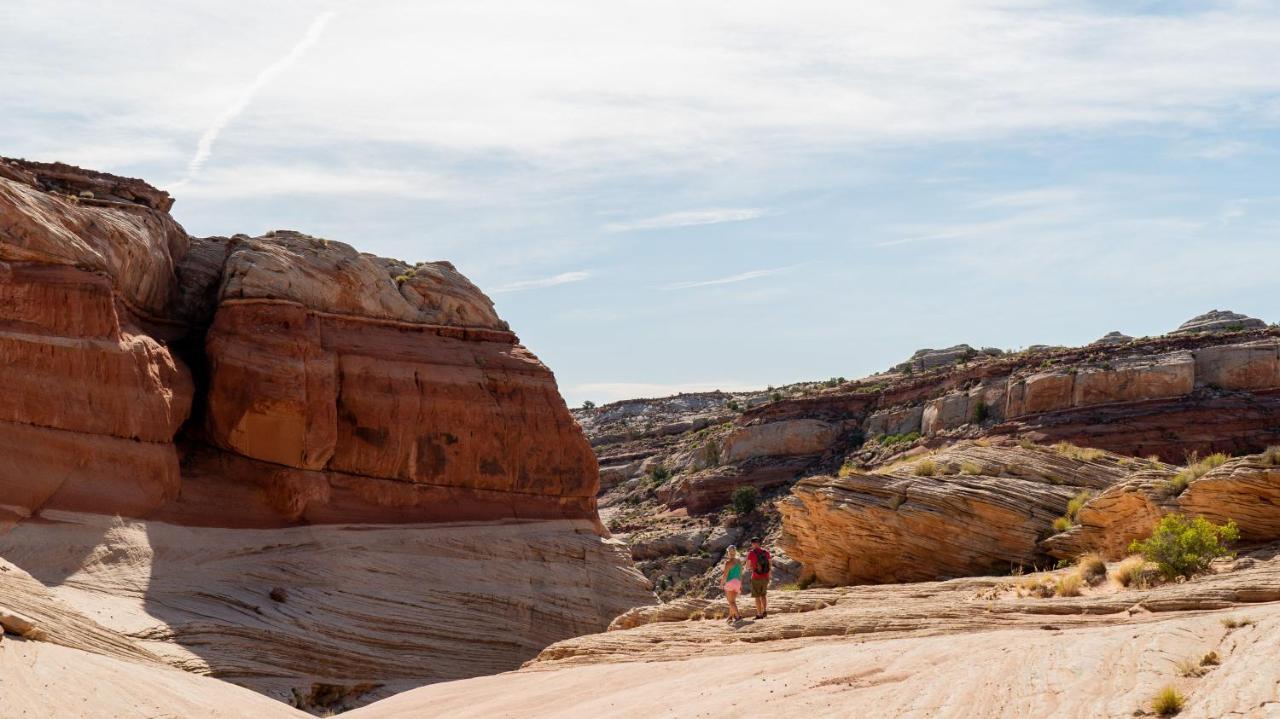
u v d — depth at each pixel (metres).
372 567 38.41
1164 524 21.25
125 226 36.47
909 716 12.70
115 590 30.05
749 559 22.61
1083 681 12.58
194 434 38.69
